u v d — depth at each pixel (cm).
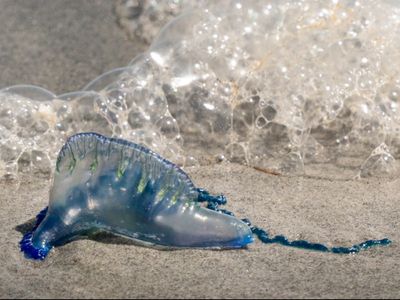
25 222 336
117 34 521
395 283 289
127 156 308
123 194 305
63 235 309
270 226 331
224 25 453
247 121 422
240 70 436
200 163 397
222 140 413
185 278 288
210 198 354
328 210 351
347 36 445
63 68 485
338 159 402
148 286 282
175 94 430
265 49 442
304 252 311
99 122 418
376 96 428
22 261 302
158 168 306
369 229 334
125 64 492
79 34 520
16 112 417
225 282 285
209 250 308
